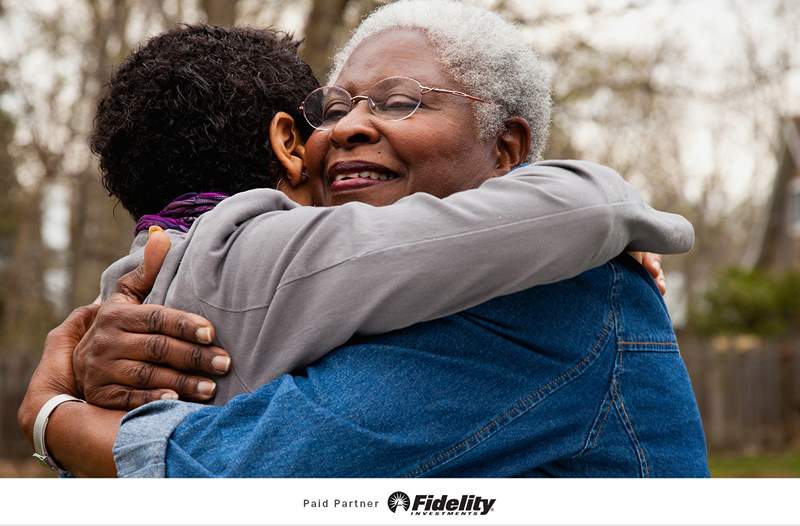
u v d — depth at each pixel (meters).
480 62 1.73
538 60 1.86
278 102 1.90
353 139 1.71
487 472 1.44
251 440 1.38
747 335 14.20
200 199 1.79
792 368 12.05
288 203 1.65
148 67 1.85
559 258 1.38
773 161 20.23
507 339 1.46
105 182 1.95
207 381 1.51
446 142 1.69
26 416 1.62
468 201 1.41
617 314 1.55
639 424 1.55
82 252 8.91
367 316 1.39
